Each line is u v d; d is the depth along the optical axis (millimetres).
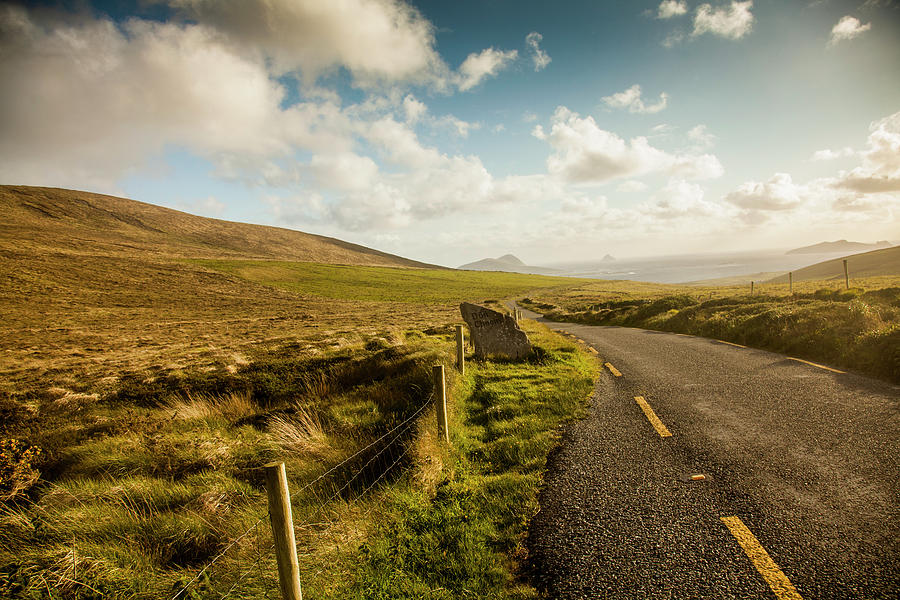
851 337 9578
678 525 3771
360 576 3340
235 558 3611
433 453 5352
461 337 9805
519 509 4281
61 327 40062
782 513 3787
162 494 5059
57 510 4457
